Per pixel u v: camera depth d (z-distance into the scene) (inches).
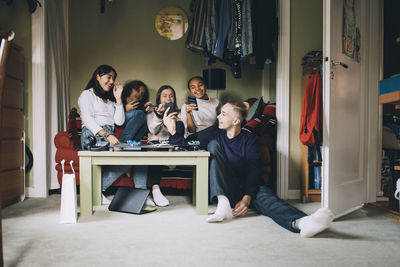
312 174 104.7
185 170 108.8
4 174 91.4
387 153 107.0
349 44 84.7
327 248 57.7
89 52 139.3
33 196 107.7
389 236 65.1
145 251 55.7
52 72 115.9
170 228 70.3
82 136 104.8
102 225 72.6
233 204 82.5
